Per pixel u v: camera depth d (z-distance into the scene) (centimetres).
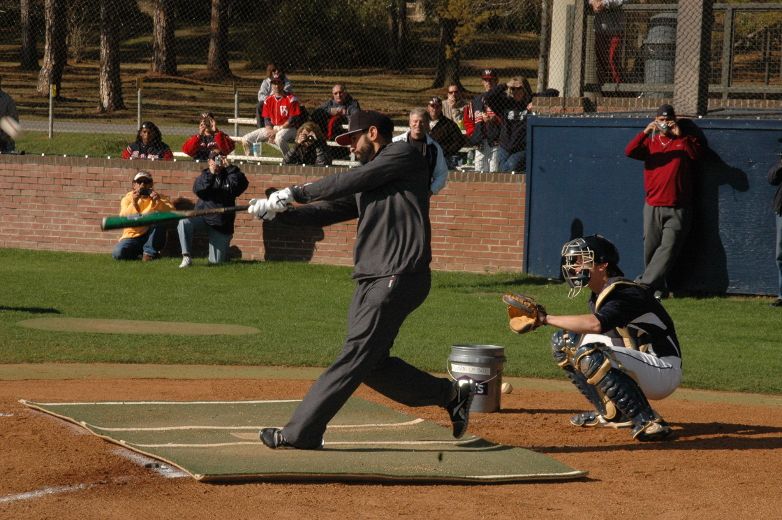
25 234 2566
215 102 4975
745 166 1980
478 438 982
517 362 1445
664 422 988
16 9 6419
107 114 4534
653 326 996
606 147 2097
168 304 1855
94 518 705
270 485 795
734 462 914
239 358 1418
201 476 787
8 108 2628
